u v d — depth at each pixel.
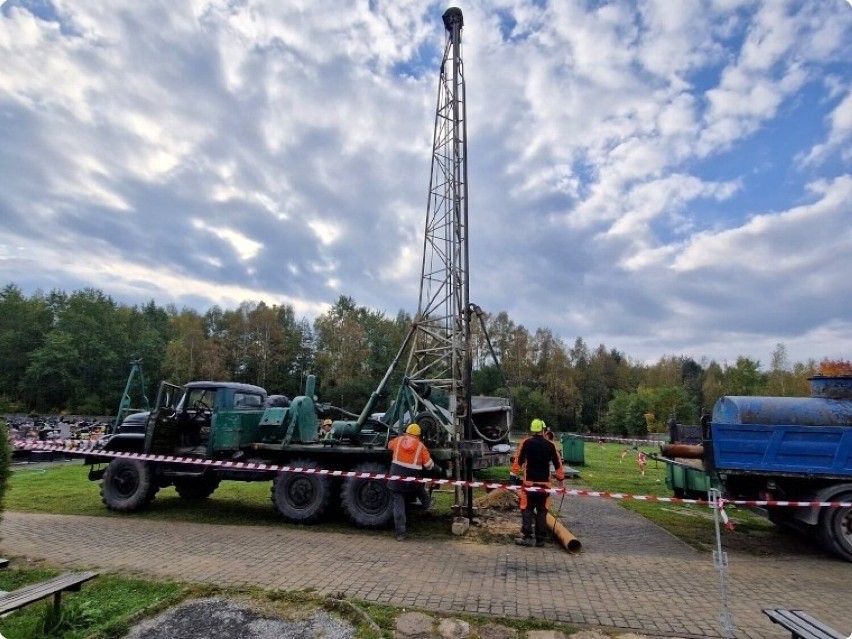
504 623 4.30
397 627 4.16
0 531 7.12
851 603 5.00
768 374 54.53
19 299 62.94
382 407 27.89
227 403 9.30
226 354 56.88
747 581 5.66
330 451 8.40
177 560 5.91
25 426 24.27
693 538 7.87
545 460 7.21
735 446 7.20
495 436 13.55
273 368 58.44
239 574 5.43
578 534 7.97
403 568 5.80
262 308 60.38
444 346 10.43
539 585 5.31
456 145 10.38
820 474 6.91
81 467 16.47
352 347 56.69
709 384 65.94
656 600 4.95
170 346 55.75
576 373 66.31
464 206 10.11
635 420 53.44
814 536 6.99
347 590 4.98
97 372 56.38
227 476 8.95
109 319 60.72
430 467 7.53
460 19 10.98
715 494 4.43
